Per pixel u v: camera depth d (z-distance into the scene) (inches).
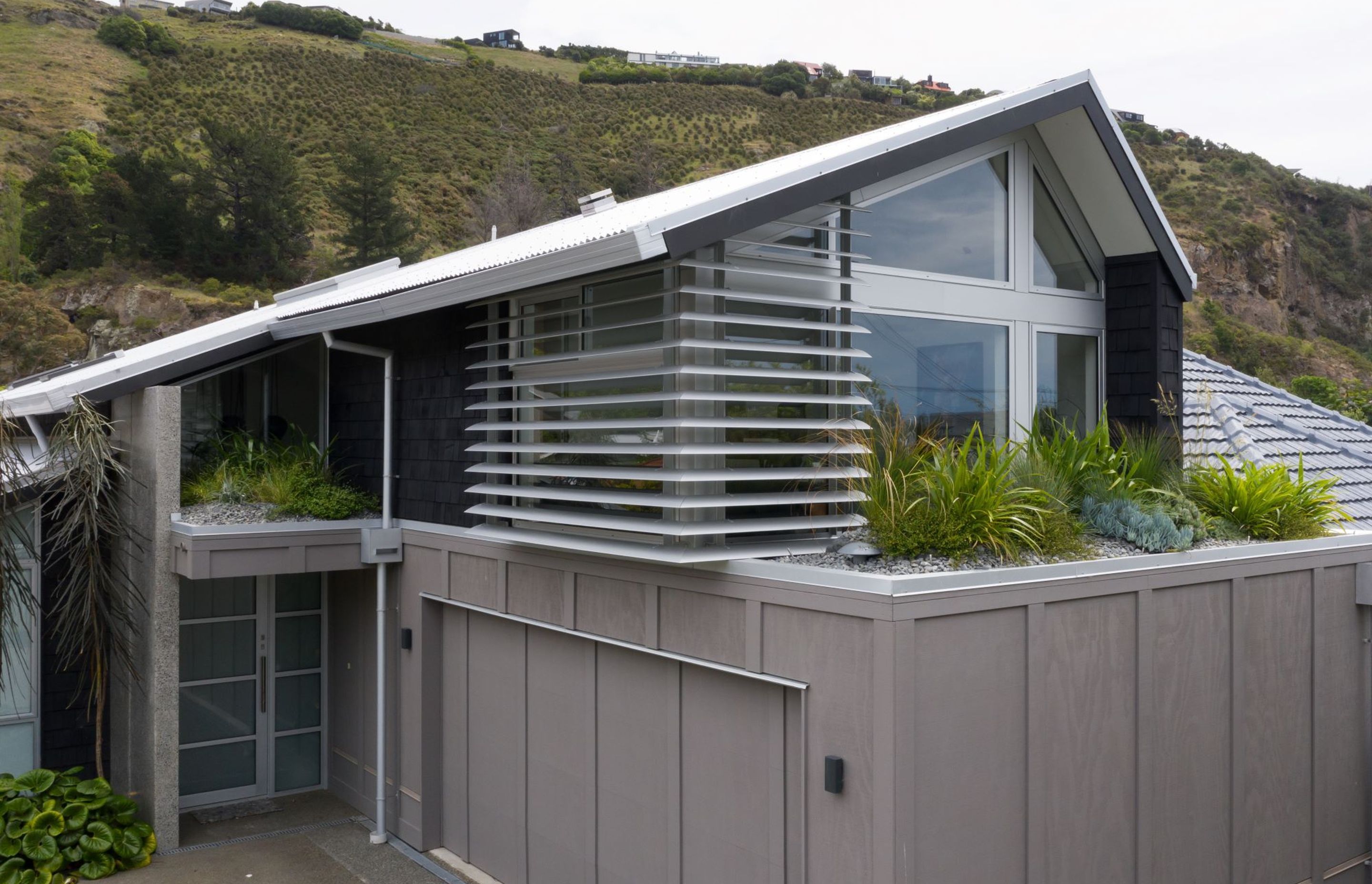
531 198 1833.2
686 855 215.2
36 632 320.5
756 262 214.5
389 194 1581.0
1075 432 251.4
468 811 294.7
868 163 204.2
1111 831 194.4
